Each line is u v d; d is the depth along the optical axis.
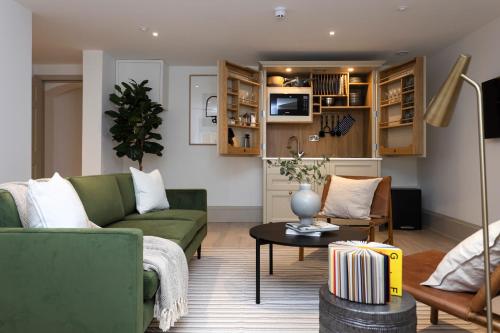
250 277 2.76
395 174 5.20
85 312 1.37
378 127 4.71
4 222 1.61
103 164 4.56
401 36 3.98
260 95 4.78
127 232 1.38
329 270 1.30
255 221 5.25
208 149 5.27
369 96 4.84
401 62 4.71
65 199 1.67
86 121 4.48
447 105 1.14
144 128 4.55
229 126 4.53
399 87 4.53
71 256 1.38
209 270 2.93
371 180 3.37
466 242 1.40
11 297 1.39
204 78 5.25
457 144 4.10
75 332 1.37
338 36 3.96
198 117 5.26
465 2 3.10
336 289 1.27
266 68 4.70
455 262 1.40
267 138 5.21
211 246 3.78
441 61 4.50
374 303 1.19
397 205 4.73
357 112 5.17
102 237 1.37
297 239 2.23
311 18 3.48
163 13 3.38
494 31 3.49
